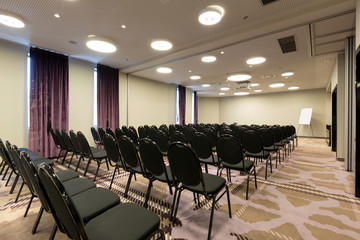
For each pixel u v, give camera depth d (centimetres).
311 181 291
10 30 346
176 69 611
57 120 468
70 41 397
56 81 465
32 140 423
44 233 160
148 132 408
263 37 361
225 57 480
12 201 220
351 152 345
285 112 1101
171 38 379
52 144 454
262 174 327
